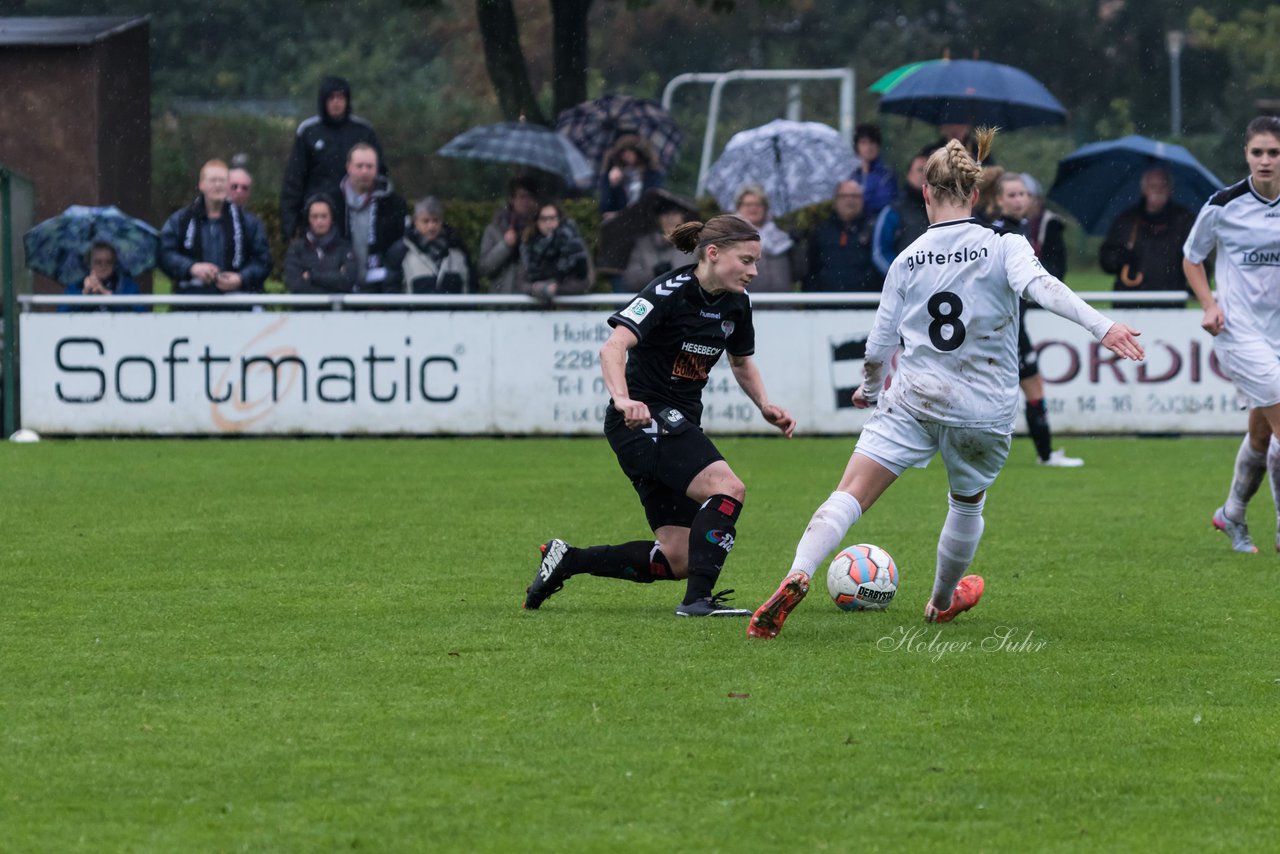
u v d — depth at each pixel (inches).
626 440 825.5
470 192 3614.7
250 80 4109.3
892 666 705.0
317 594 893.2
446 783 537.0
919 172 1758.1
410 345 1803.6
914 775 546.9
